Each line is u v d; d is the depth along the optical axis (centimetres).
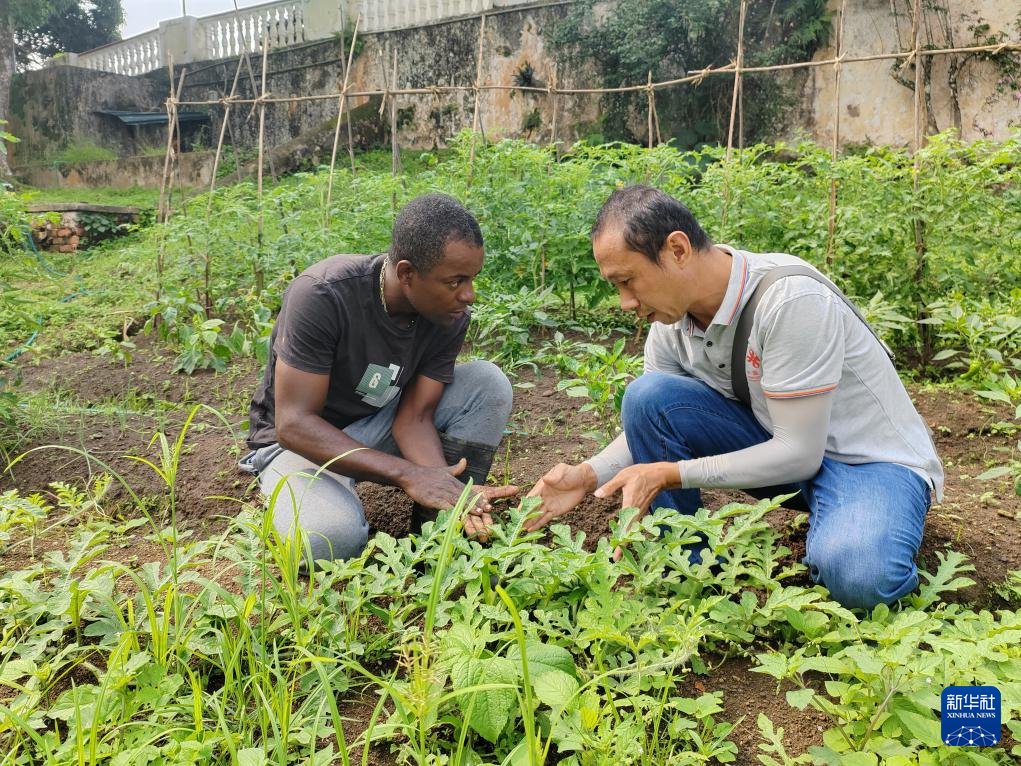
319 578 224
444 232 239
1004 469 312
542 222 591
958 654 171
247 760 167
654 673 201
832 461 247
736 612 218
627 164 631
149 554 292
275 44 1830
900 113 1110
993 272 534
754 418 265
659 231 222
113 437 424
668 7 1223
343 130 1592
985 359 458
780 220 582
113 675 194
